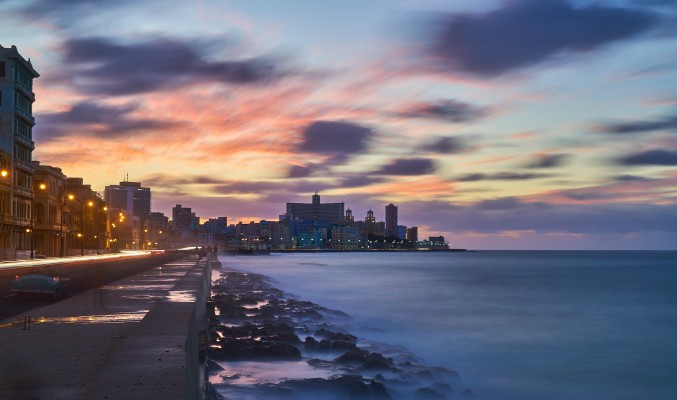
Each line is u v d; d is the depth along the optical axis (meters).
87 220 170.75
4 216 100.69
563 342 47.53
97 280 44.41
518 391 32.59
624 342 47.88
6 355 14.16
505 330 53.69
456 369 37.53
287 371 29.89
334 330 48.78
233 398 24.16
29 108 117.88
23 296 31.00
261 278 118.88
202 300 35.47
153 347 13.52
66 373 12.21
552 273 175.12
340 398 25.75
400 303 78.12
